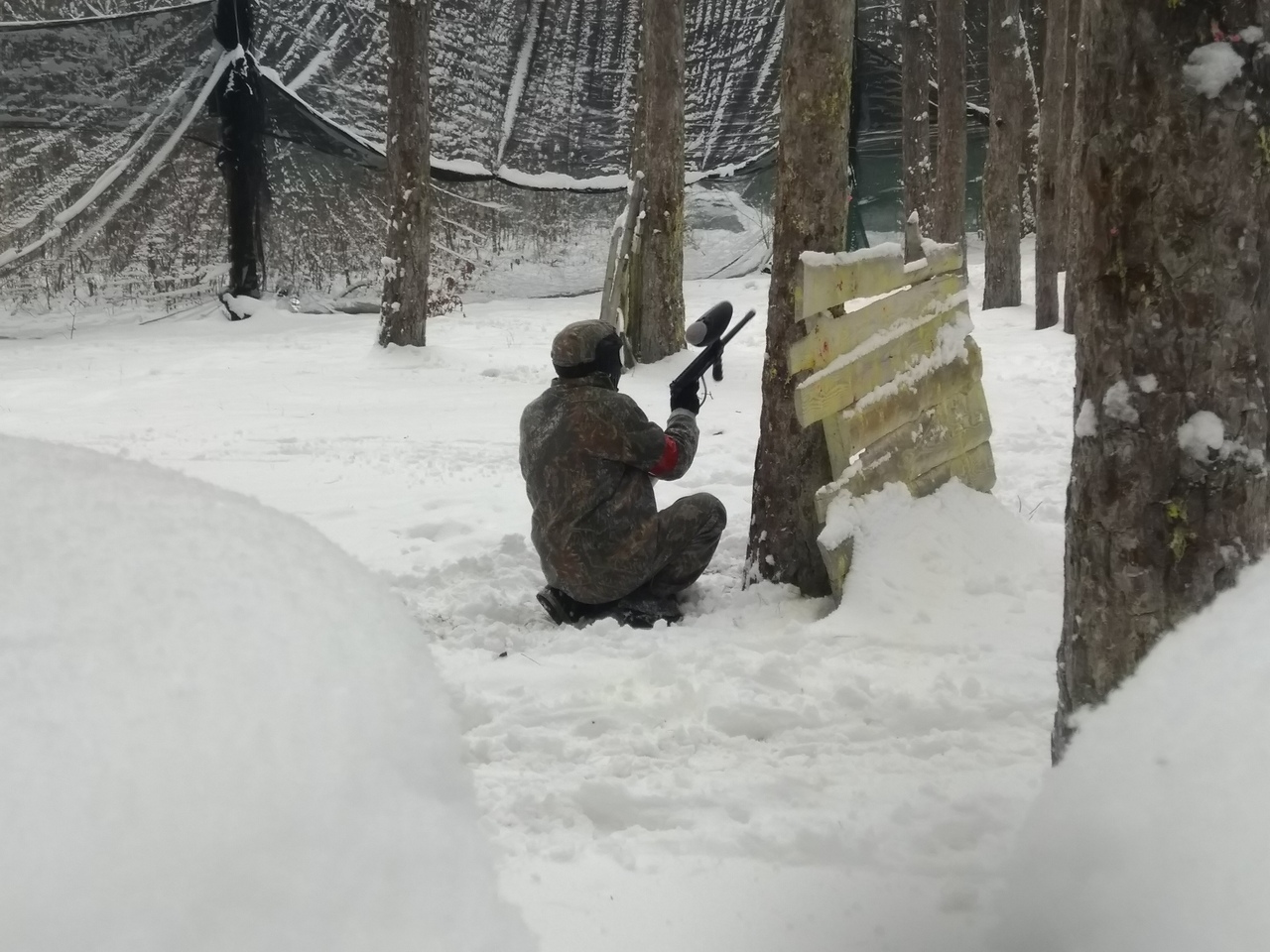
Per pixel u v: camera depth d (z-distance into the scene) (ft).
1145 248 7.99
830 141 15.97
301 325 58.65
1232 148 7.75
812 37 15.75
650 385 37.96
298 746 4.06
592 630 15.12
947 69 57.82
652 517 15.94
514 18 70.03
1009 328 49.85
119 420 32.60
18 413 34.14
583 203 73.97
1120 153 8.02
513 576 17.75
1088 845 5.61
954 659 13.62
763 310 59.88
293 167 62.90
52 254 59.82
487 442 29.30
